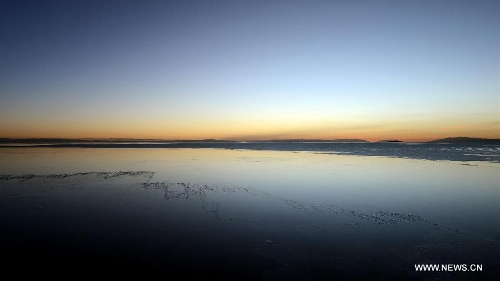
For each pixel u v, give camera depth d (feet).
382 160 90.27
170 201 35.94
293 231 25.26
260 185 46.42
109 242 22.85
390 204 34.09
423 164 76.48
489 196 37.88
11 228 26.05
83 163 80.59
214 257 20.15
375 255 20.36
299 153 134.00
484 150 142.51
